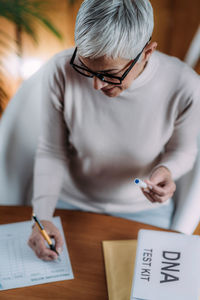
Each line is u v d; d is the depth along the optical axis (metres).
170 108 1.13
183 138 1.21
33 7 2.09
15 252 1.01
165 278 0.86
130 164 1.23
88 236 1.05
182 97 1.11
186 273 0.86
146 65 1.05
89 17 0.79
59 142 1.25
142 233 0.95
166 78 1.08
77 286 0.93
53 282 0.94
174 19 2.91
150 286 0.84
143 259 0.90
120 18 0.79
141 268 0.88
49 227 1.04
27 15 1.97
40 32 2.72
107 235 1.06
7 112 1.42
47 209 1.11
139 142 1.18
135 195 1.31
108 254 1.00
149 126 1.16
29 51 2.67
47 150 1.26
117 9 0.79
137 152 1.20
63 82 1.13
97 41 0.79
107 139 1.20
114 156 1.23
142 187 1.03
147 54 0.92
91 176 1.29
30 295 0.91
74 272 0.96
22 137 1.41
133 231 1.07
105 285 0.94
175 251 0.91
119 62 0.84
